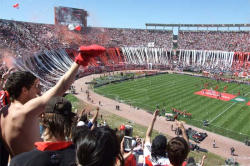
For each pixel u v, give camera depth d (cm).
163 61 11794
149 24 13950
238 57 10619
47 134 405
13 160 366
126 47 11681
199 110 5181
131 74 9581
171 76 9556
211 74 9931
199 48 11969
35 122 449
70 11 9375
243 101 5959
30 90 471
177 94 6538
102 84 7469
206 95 6500
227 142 3684
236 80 8775
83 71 8894
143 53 11862
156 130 4062
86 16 10025
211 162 2977
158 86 7500
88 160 317
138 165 831
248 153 3356
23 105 436
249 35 11488
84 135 342
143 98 6044
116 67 10488
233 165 2928
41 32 8419
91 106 5228
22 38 7025
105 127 361
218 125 4350
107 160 325
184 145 564
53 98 415
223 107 5428
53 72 6981
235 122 4488
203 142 3666
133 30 13200
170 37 13275
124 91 6744
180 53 12044
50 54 7712
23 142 439
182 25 13325
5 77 716
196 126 4294
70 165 360
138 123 4334
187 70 11000
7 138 439
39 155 360
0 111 461
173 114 4897
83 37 10062
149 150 766
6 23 7069
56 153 370
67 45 8938
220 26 12644
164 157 700
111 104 5488
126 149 807
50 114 402
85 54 432
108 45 11131
